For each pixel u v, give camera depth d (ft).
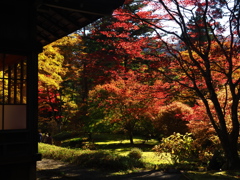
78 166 32.12
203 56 34.09
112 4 20.43
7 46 18.26
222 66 35.91
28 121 18.71
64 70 67.92
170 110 58.80
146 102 54.85
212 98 34.32
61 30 25.76
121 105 61.36
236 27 32.91
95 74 45.62
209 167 33.78
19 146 18.30
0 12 18.31
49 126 90.38
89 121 68.23
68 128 85.20
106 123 66.74
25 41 19.04
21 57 19.21
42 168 31.19
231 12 32.73
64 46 75.36
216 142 41.16
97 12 20.15
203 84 38.45
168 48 36.22
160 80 40.96
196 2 33.19
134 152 47.42
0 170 17.83
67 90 87.40
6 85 18.85
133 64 55.11
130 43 38.11
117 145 66.90
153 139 73.41
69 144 71.36
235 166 32.42
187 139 40.37
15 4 18.85
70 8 19.29
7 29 18.49
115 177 26.18
